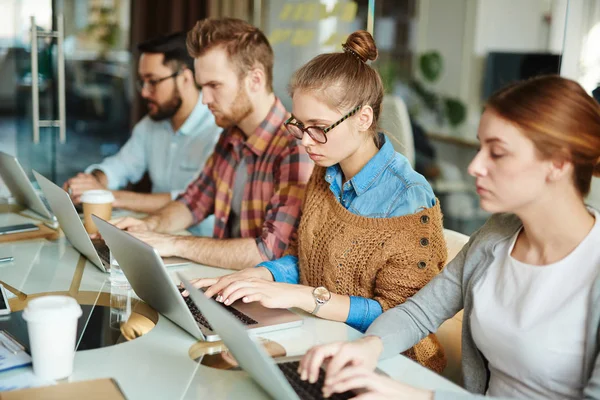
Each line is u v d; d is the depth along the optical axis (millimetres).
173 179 3184
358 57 1616
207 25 2137
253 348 954
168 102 3086
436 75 5730
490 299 1286
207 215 2441
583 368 1149
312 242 1706
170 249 1906
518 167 1150
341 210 1650
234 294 1435
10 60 4164
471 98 5570
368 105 1581
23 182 2314
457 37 5551
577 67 3049
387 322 1363
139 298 1530
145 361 1191
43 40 4125
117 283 1633
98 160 4406
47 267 1771
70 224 1818
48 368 1091
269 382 1007
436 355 1611
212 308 1025
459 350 1742
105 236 1446
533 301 1204
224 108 2152
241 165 2268
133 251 1287
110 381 1062
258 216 2139
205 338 1285
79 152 4363
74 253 1912
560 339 1162
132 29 4336
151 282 1320
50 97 4203
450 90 5691
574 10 3023
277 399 1040
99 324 1367
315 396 1062
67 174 4359
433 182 5797
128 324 1369
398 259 1540
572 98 1128
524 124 1127
